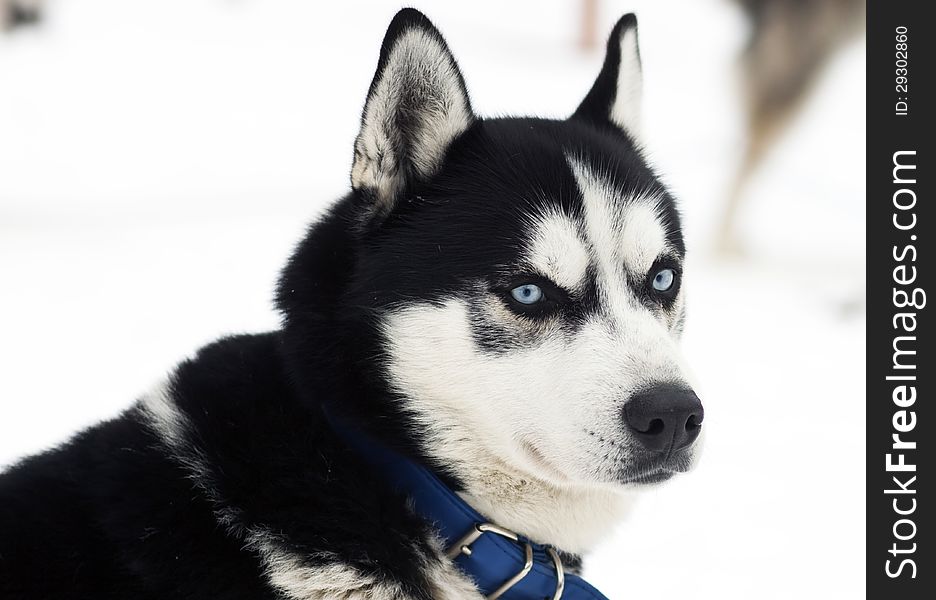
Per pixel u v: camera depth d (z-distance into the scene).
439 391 2.04
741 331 5.95
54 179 8.93
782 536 3.69
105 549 1.92
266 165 9.68
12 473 2.08
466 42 14.24
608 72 2.54
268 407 2.02
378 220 2.11
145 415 2.09
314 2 16.67
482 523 2.03
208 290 6.29
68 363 5.01
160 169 9.39
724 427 4.59
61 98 11.28
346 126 11.09
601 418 1.95
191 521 1.91
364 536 1.91
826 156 9.58
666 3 15.74
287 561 1.90
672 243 2.30
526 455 2.02
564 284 2.08
